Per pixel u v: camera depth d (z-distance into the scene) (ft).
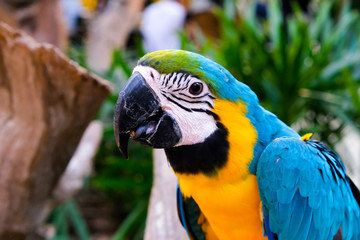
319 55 4.66
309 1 6.66
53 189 3.29
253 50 4.85
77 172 3.85
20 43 2.79
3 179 3.03
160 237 2.78
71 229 6.08
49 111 2.95
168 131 2.34
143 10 7.95
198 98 2.33
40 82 2.88
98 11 6.74
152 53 2.38
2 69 2.89
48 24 5.14
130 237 5.70
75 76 2.89
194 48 4.92
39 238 3.42
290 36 5.28
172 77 2.32
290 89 4.71
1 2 4.81
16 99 2.95
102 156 5.59
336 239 2.54
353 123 4.74
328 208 2.48
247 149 2.37
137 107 2.34
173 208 2.93
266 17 6.29
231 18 5.69
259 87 4.78
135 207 5.42
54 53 2.82
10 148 3.00
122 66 4.72
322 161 2.49
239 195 2.39
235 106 2.35
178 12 6.51
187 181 2.43
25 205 3.13
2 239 3.13
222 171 2.37
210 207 2.44
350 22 5.41
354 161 5.13
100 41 6.52
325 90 4.84
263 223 2.42
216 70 2.35
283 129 2.54
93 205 6.27
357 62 4.93
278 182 2.39
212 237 2.75
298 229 2.45
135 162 4.86
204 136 2.35
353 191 2.68
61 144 3.11
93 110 3.08
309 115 5.10
